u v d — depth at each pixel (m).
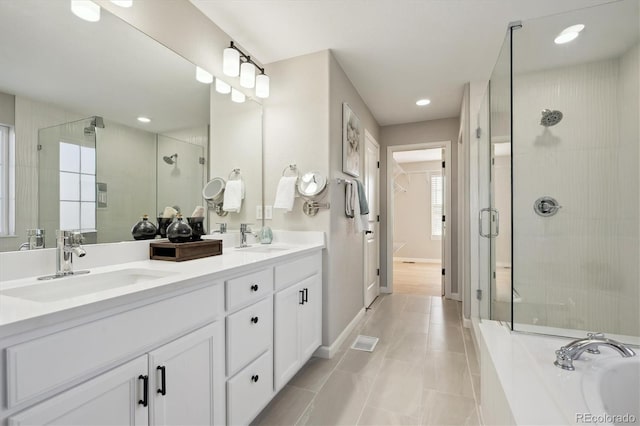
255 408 1.42
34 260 1.09
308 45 2.23
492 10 1.84
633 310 1.80
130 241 1.45
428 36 2.12
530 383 1.02
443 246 3.97
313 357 2.25
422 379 1.91
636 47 1.74
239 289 1.33
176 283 0.98
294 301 1.82
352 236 2.88
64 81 1.19
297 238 2.31
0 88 1.01
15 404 0.62
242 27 2.01
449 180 3.90
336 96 2.44
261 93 2.25
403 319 3.07
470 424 1.49
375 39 2.16
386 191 4.21
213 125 1.99
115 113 1.39
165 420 0.96
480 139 2.52
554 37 1.76
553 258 1.90
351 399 1.70
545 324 1.80
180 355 1.02
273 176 2.44
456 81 2.84
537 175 1.95
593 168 1.88
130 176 1.46
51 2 1.16
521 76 1.94
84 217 1.26
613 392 1.06
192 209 1.83
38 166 1.11
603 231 1.85
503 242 1.82
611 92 1.81
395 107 3.54
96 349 0.77
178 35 1.72
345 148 2.58
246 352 1.37
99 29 1.32
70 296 1.07
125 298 0.82
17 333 0.62
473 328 2.62
